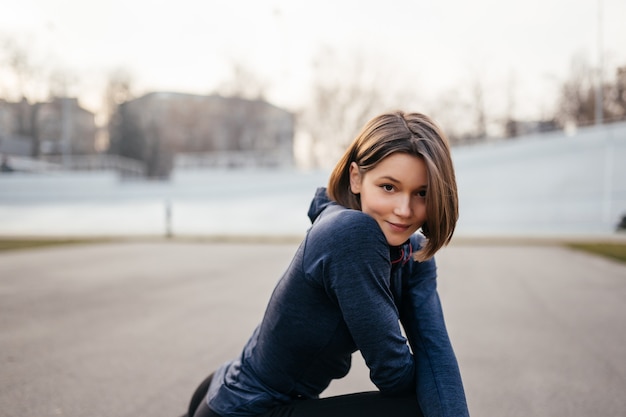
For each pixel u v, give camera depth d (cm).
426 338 117
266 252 1012
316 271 99
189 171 3344
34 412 220
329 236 97
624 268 738
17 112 5222
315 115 4675
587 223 1694
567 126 3934
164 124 6278
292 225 1839
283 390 117
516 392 244
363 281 96
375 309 98
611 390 246
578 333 361
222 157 3894
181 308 457
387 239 107
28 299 501
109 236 1459
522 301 484
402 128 102
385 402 111
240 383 121
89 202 2755
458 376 114
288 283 106
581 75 3822
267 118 5631
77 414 218
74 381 261
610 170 2067
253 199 2567
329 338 107
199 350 322
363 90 4625
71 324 393
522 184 2117
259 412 117
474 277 649
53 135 5538
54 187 3150
